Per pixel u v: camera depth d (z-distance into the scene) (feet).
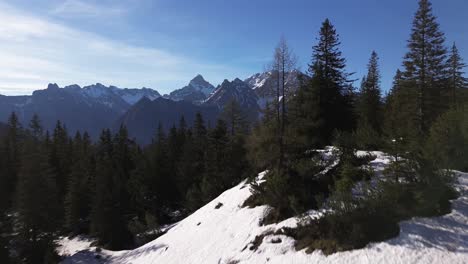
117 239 123.44
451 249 35.09
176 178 168.66
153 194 164.96
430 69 103.24
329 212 47.57
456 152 49.44
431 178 43.04
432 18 101.50
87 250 93.30
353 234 41.60
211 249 63.82
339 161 63.62
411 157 44.88
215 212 82.53
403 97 113.80
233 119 153.17
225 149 143.23
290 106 72.54
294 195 59.41
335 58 95.09
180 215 150.30
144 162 172.24
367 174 56.34
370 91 142.41
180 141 206.90
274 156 70.08
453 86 144.77
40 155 125.70
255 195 73.41
